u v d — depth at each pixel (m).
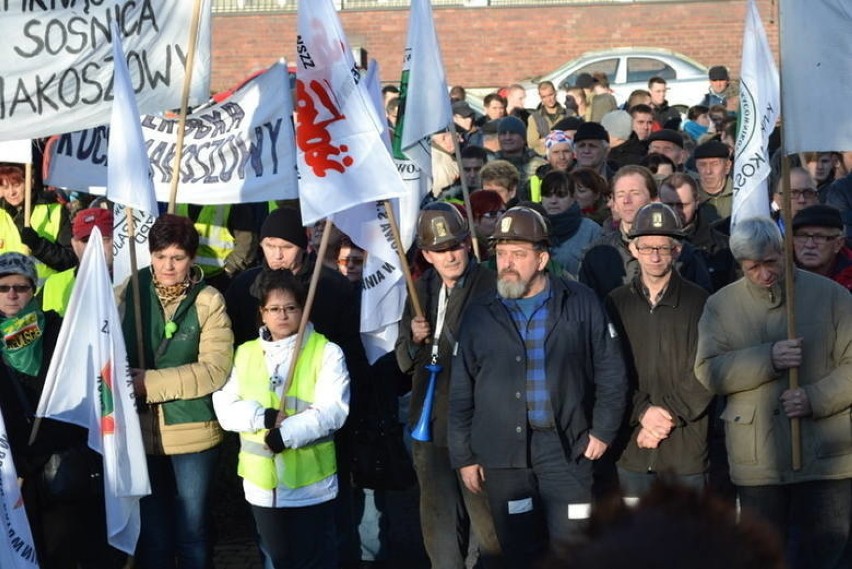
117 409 5.28
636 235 5.29
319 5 5.46
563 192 7.37
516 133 10.91
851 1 5.40
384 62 22.91
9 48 6.30
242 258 7.66
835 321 5.12
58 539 5.48
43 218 8.05
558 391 5.05
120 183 5.46
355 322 5.98
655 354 5.32
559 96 18.66
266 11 23.02
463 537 5.66
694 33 22.47
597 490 5.41
